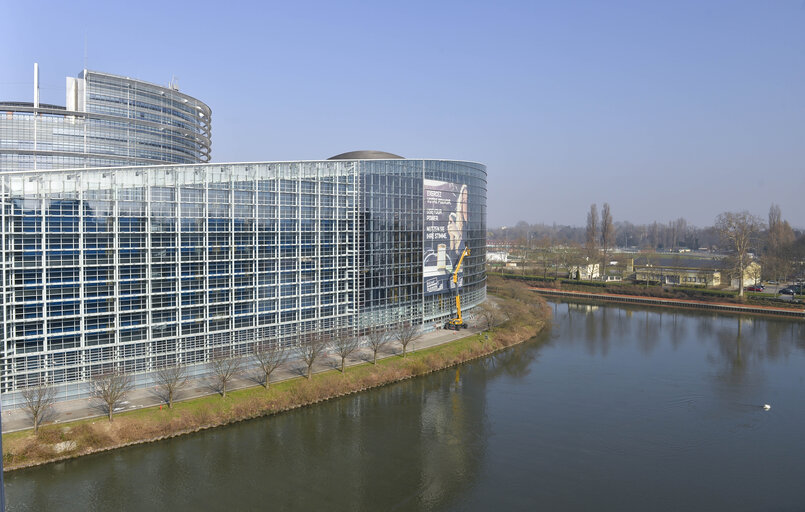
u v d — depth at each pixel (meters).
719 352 138.50
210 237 101.38
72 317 87.62
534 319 165.75
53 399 84.19
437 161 143.62
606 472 76.44
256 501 67.88
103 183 89.81
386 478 74.12
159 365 97.06
